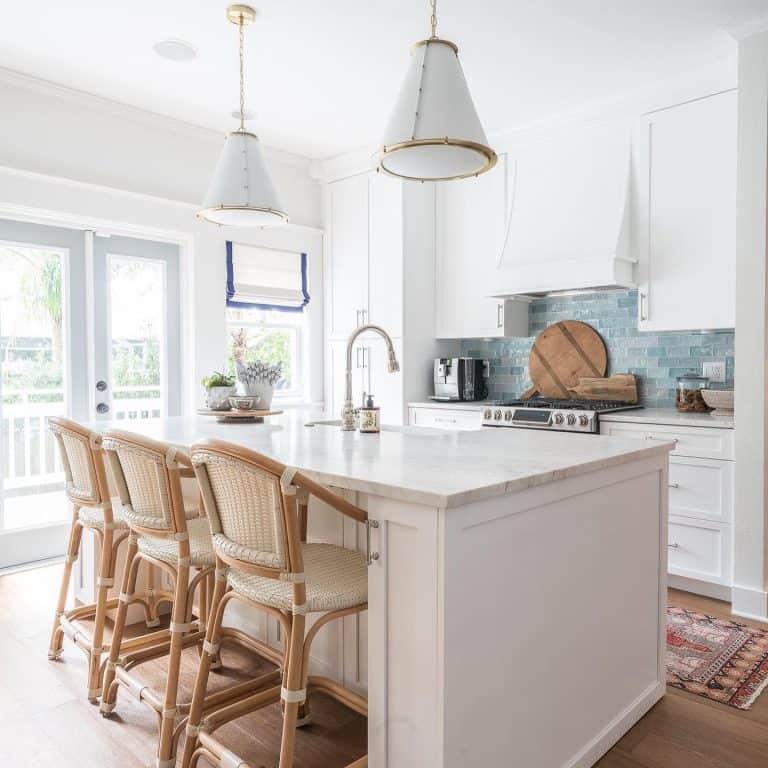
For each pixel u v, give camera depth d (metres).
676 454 3.21
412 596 1.42
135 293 4.12
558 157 3.94
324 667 2.11
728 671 2.45
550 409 3.68
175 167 4.21
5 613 2.95
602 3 2.74
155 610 2.80
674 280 3.49
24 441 3.65
